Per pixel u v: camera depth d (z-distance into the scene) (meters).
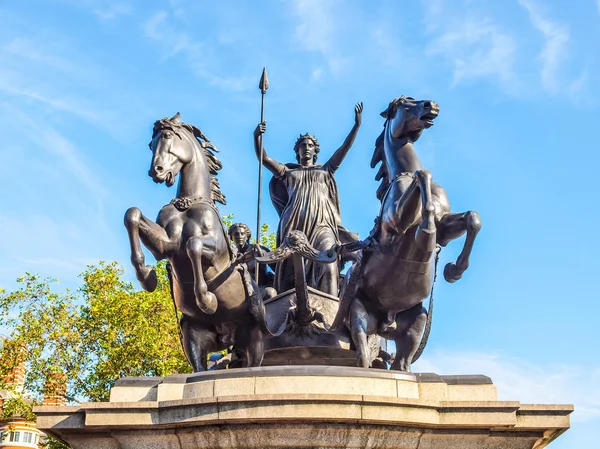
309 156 15.58
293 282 14.55
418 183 10.80
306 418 9.21
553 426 9.73
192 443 9.59
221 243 11.59
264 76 15.98
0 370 29.70
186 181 11.96
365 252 11.76
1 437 39.69
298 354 12.69
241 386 9.80
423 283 11.50
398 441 9.57
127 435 9.74
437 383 10.06
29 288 30.23
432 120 12.00
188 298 11.66
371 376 9.91
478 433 9.72
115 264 31.38
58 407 9.80
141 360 29.28
